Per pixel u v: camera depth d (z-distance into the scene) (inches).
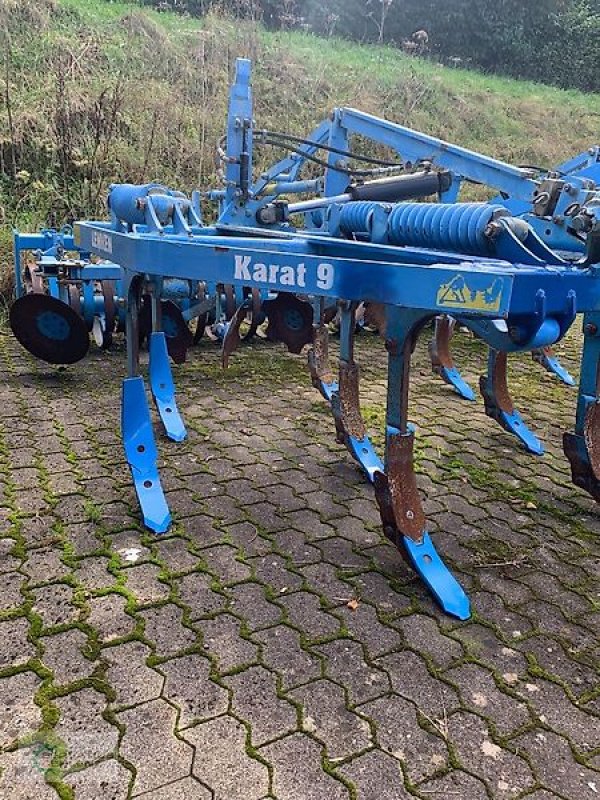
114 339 251.8
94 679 86.4
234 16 575.8
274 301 208.4
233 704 83.4
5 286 271.3
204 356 241.1
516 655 95.1
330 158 218.1
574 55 820.6
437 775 75.0
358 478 148.7
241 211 224.1
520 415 195.3
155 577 108.6
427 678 89.6
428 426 183.3
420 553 109.6
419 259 111.4
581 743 80.5
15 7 428.8
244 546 119.3
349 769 75.0
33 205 324.8
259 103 470.3
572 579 114.5
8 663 88.5
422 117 552.1
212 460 155.1
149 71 444.5
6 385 199.3
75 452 154.4
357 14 700.0
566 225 155.0
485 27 781.9
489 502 141.5
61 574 108.0
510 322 94.2
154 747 76.7
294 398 200.1
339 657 92.6
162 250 111.8
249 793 71.4
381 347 266.1
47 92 376.2
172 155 384.5
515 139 589.0
